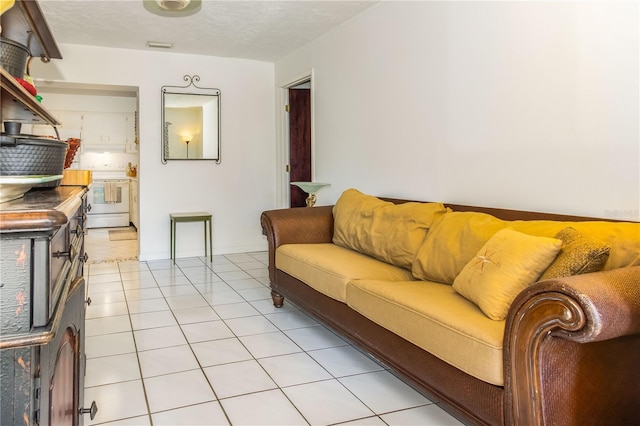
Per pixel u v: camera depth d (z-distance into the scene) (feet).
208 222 17.71
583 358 4.33
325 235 11.33
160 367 7.65
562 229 5.83
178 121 16.83
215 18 12.67
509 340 4.42
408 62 10.57
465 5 8.96
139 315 10.37
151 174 16.62
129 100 26.30
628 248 5.24
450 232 7.57
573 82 7.00
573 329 3.79
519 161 7.94
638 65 6.13
